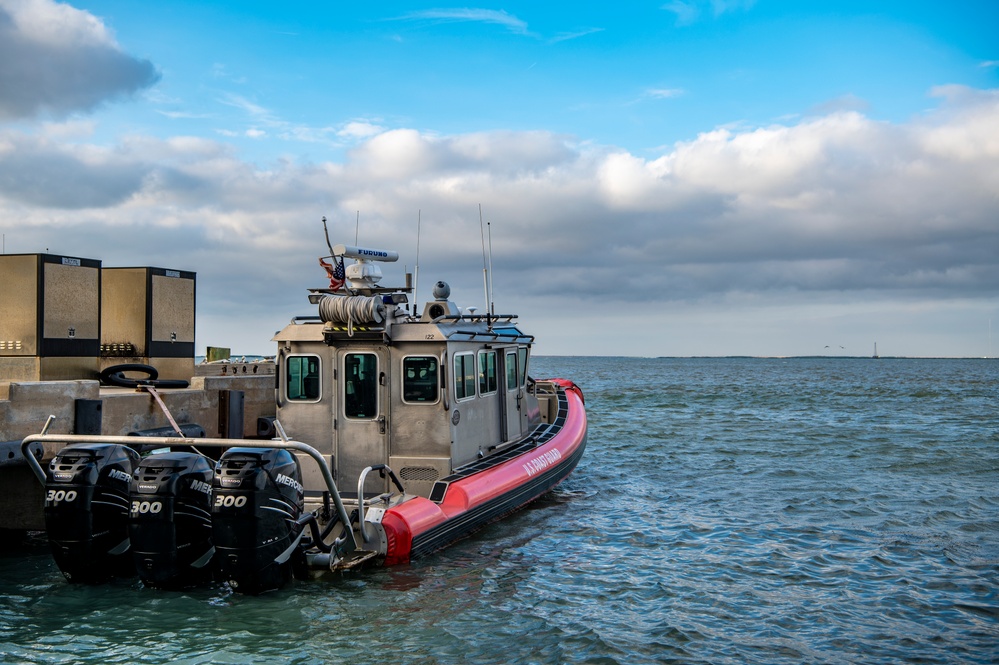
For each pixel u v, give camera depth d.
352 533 7.95
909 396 43.69
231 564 6.99
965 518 11.59
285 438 7.65
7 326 10.67
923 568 9.04
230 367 15.42
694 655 6.53
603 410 33.38
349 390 9.23
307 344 9.32
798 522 11.34
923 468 16.59
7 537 9.55
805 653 6.60
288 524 7.16
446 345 9.00
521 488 10.45
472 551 9.45
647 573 8.77
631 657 6.47
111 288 13.38
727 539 10.33
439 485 8.99
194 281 14.29
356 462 9.23
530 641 6.73
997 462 17.44
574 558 9.34
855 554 9.62
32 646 6.30
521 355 12.02
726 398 42.12
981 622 7.33
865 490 13.94
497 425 10.95
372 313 8.68
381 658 6.28
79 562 7.43
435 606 7.46
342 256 9.02
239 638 6.52
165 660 6.09
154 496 7.13
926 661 6.45
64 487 7.37
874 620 7.38
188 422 11.23
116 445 7.78
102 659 6.08
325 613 7.09
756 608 7.69
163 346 13.55
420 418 9.12
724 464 17.27
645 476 15.57
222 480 6.92
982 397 42.72
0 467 8.41
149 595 7.37
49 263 10.76
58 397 9.16
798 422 27.36
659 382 68.81
